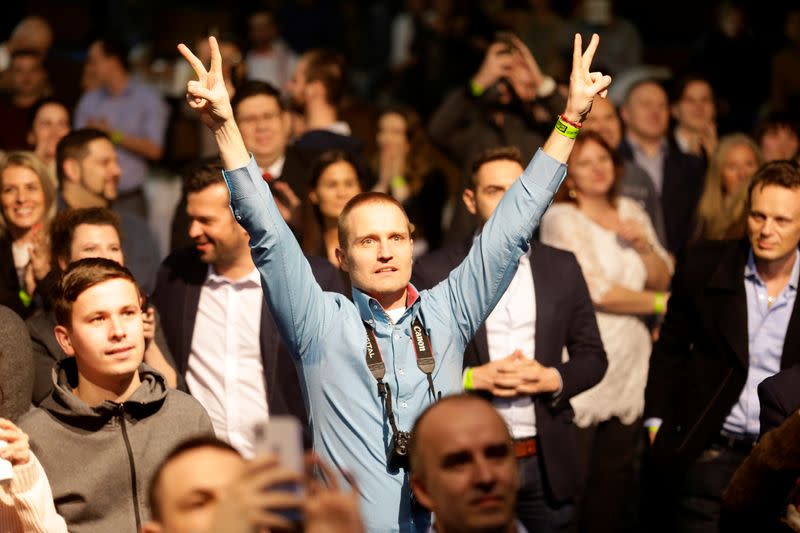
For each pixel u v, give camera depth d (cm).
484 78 879
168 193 1109
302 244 729
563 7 1470
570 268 626
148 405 474
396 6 1678
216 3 1552
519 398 604
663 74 1312
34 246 643
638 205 800
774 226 563
